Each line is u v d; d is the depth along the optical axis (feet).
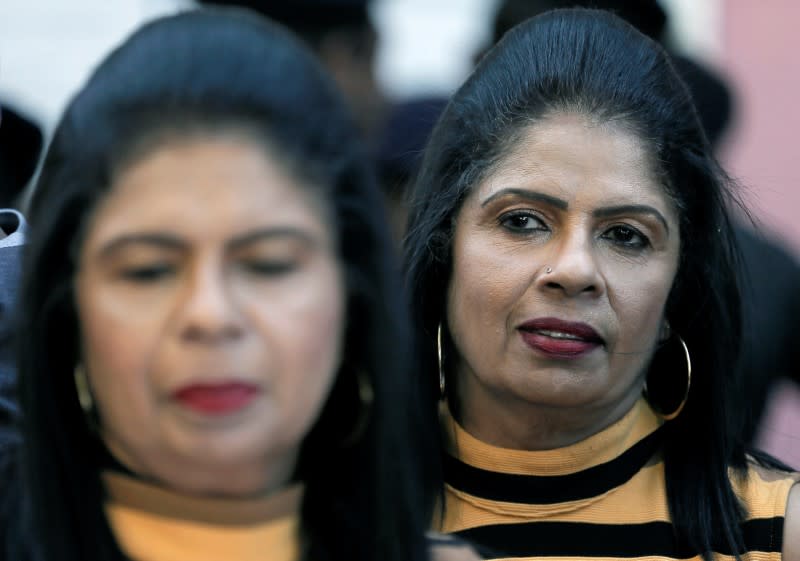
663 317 16.06
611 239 15.30
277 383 10.00
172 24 10.34
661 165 15.46
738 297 16.53
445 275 16.01
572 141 15.20
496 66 15.94
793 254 22.66
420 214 16.12
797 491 16.06
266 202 9.86
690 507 15.79
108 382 10.01
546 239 15.23
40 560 10.42
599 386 15.17
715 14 33.47
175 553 10.34
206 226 9.73
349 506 11.30
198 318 9.66
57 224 9.98
